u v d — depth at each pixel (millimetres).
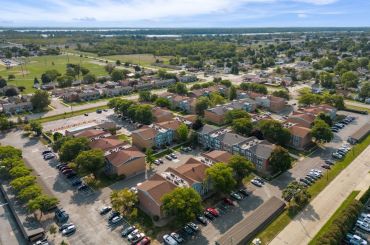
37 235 96938
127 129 190125
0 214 111125
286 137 156625
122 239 97375
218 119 195500
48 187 126438
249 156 141125
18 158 135500
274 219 104375
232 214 108438
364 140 167000
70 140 145250
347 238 94875
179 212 96750
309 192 119688
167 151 159000
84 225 103938
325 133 156500
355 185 123688
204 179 117062
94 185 127562
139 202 113875
